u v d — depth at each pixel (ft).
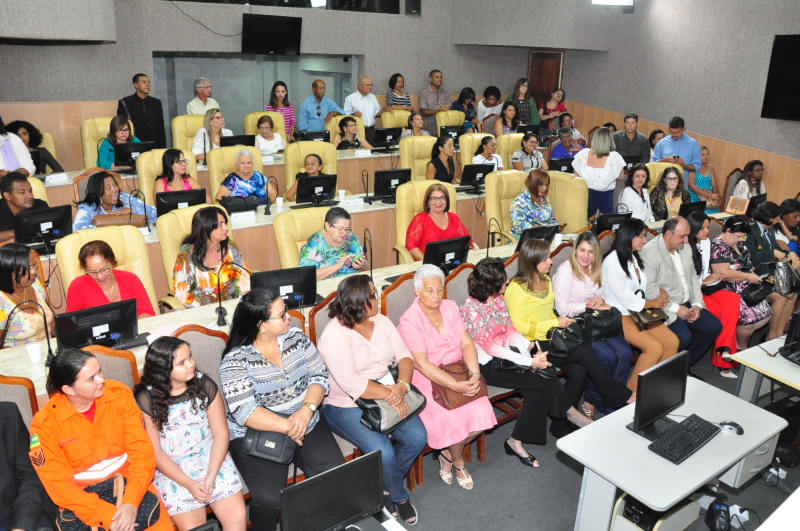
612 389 12.34
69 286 11.39
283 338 9.62
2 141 20.66
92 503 7.79
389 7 34.96
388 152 27.09
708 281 15.97
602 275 13.88
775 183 28.17
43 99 27.73
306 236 14.92
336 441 10.18
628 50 33.99
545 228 15.14
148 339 10.16
